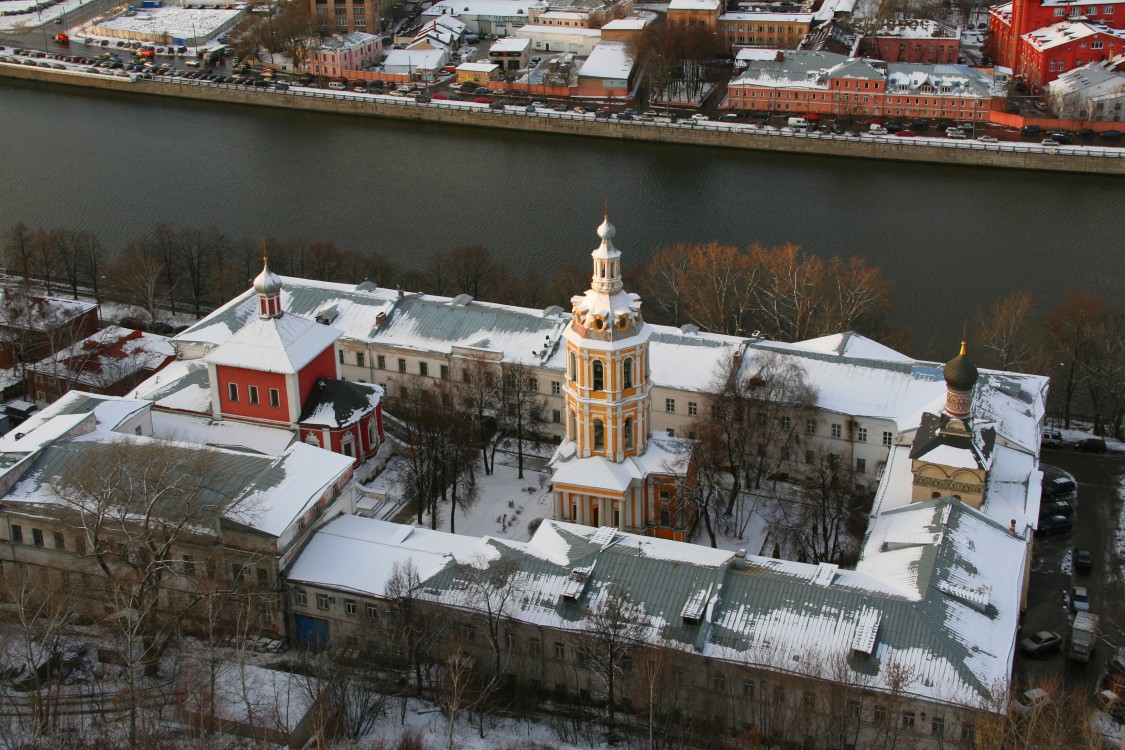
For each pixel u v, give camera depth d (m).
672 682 152.88
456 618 162.50
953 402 178.62
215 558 172.00
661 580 162.38
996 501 180.25
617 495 190.00
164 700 153.00
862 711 148.12
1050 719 143.25
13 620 169.38
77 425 190.00
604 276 185.62
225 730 149.75
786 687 150.38
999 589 160.62
